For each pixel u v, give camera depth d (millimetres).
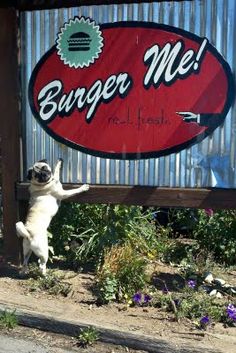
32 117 2205
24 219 2256
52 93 2170
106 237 2229
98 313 1779
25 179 2230
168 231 2580
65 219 2363
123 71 2084
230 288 1995
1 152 2229
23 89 2207
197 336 1614
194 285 1950
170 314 1773
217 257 2398
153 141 2074
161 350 1592
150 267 2213
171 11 2012
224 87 1979
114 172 2127
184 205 2045
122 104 2096
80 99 2143
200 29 1985
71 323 1712
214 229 2414
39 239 2041
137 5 2047
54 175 2117
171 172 2064
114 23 2076
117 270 1920
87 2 2096
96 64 2111
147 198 2086
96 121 2131
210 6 1967
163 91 2047
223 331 1651
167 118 2051
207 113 2004
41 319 1753
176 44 2016
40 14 2154
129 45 2068
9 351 1624
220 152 2002
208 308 1765
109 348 1647
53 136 2186
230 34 1955
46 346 1661
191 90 2014
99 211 2391
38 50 2172
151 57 2051
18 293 1945
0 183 2441
